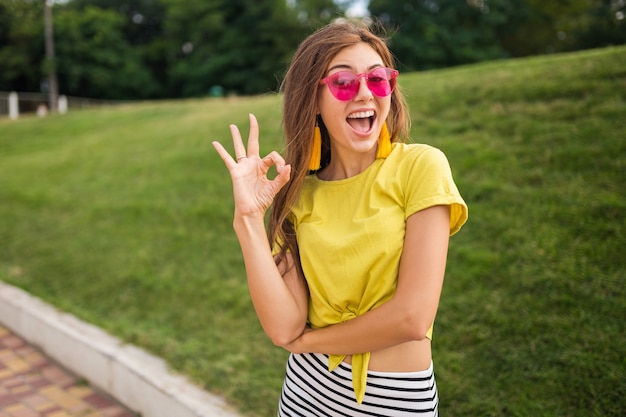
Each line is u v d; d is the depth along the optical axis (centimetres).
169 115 1195
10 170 878
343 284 134
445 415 247
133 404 306
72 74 3681
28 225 619
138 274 459
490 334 281
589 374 238
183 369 309
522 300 294
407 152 140
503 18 2970
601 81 497
